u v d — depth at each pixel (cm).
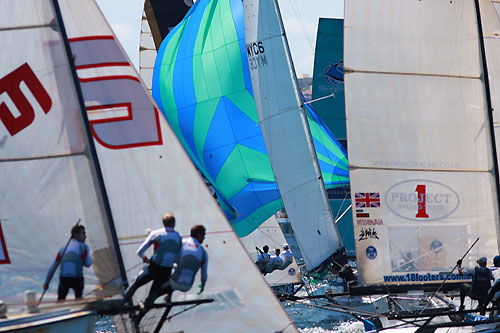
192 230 4191
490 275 5712
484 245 6000
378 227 6019
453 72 6066
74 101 4338
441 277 6003
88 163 4309
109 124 4447
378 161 6041
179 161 4419
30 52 4359
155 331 4147
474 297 5697
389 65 6078
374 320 5800
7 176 4331
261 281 4284
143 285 4250
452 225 6028
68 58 4347
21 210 4322
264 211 9244
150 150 4441
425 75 6072
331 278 8469
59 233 4297
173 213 4394
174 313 4278
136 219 4397
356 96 6078
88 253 4231
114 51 4491
